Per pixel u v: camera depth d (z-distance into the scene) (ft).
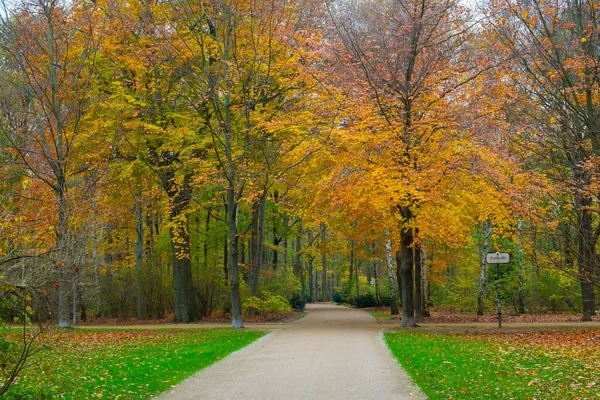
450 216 61.72
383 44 65.10
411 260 73.15
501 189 60.03
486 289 109.19
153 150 76.38
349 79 64.80
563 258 58.85
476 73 64.03
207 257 117.91
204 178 67.05
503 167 63.10
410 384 31.27
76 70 70.74
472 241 97.81
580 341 50.83
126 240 124.98
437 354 42.47
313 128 65.67
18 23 67.67
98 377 32.71
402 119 65.21
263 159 73.46
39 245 48.85
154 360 39.91
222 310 102.63
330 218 79.20
